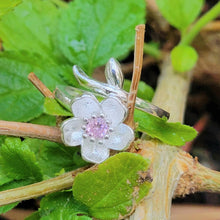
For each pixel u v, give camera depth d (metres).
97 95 0.20
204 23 0.23
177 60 0.22
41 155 0.21
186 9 0.23
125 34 0.22
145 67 0.25
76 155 0.21
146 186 0.20
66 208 0.20
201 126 0.25
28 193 0.20
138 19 0.22
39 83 0.20
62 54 0.23
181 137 0.20
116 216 0.20
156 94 0.23
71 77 0.22
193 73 0.24
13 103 0.22
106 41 0.22
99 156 0.20
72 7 0.22
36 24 0.23
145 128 0.21
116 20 0.22
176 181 0.21
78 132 0.20
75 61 0.22
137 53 0.19
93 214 0.20
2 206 0.20
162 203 0.20
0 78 0.22
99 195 0.20
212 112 0.25
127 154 0.19
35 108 0.22
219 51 0.24
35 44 0.23
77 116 0.20
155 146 0.21
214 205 0.24
